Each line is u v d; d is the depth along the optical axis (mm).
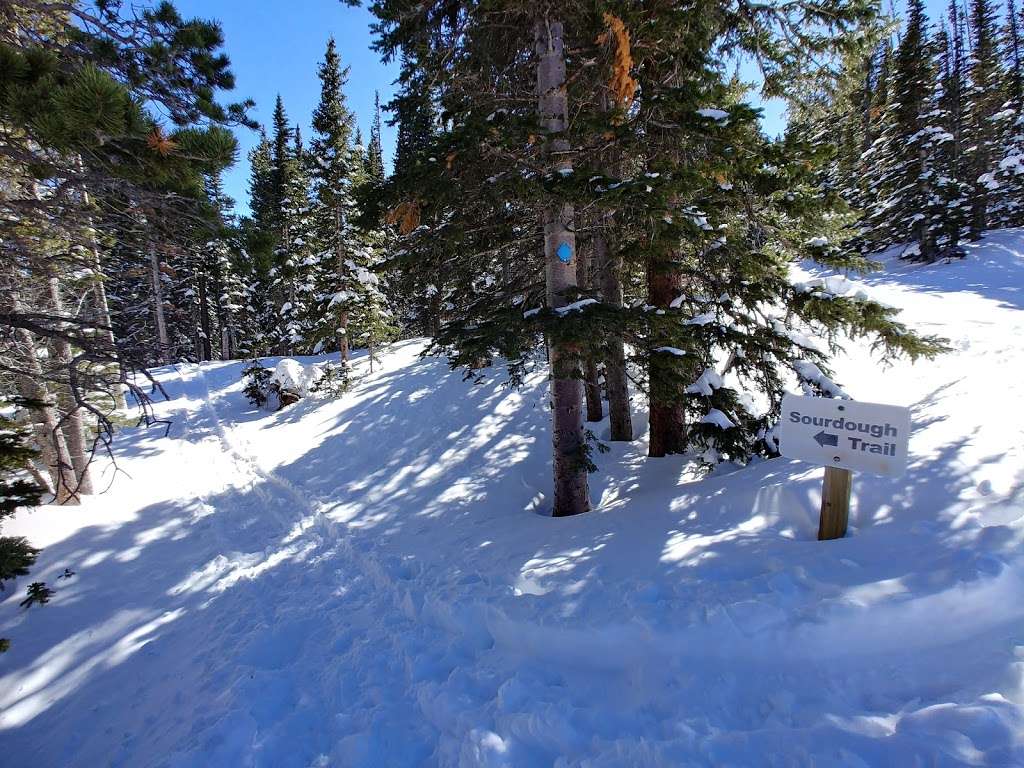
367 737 4012
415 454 12969
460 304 13344
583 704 3688
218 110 5133
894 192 28906
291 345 30344
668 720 3297
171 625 7348
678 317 7043
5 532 10117
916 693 3109
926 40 28500
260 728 4453
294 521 10539
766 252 8438
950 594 3518
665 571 5016
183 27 4926
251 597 7535
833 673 3414
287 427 17797
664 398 7691
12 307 6336
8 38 4738
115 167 4465
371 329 21719
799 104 9133
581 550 6219
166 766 4219
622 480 9312
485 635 4977
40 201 5258
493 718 3754
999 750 2521
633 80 6648
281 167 34125
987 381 7773
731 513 6066
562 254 7570
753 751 2900
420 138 17844
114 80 3596
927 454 5719
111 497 12672
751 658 3666
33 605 8273
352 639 5711
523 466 11180
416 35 7594
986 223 32344
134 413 22484
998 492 4707
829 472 4883
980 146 31078
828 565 4262
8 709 6305
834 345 8156
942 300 19188
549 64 7297
